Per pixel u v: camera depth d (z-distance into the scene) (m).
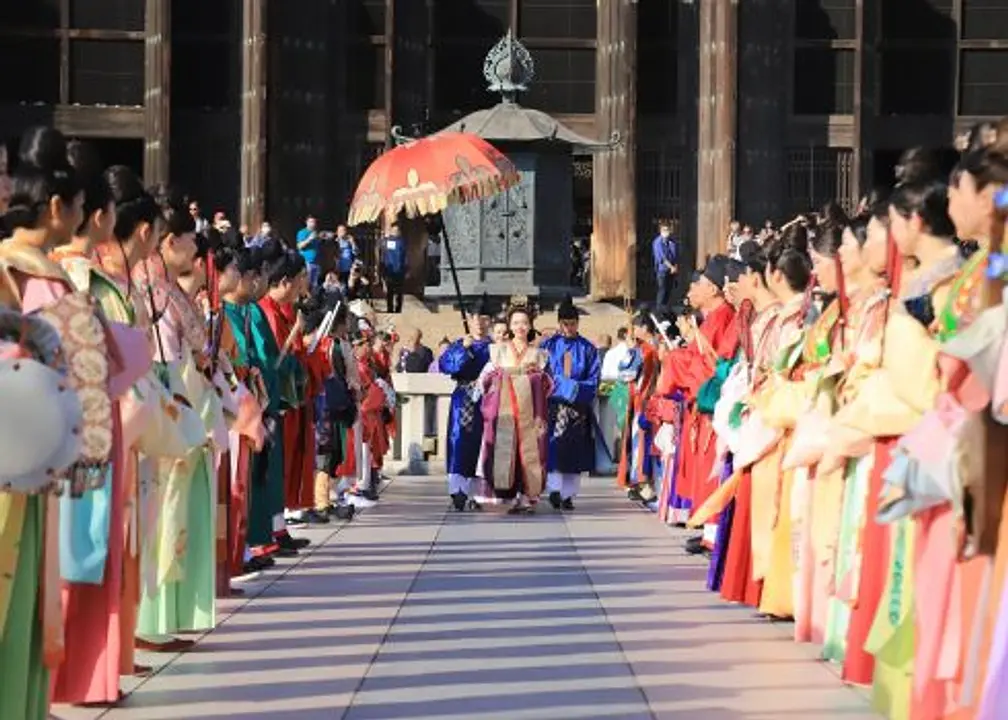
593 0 62.91
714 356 22.06
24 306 11.15
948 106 63.38
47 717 11.20
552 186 42.94
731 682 13.78
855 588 13.30
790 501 16.22
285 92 61.75
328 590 18.88
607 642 15.57
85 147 12.70
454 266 40.16
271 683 13.65
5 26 61.50
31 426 9.98
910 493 10.67
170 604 15.12
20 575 10.59
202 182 62.78
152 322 13.98
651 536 24.80
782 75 62.59
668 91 63.12
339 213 62.50
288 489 22.62
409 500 31.00
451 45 62.78
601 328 55.00
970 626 10.59
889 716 12.05
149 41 60.69
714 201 61.06
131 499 13.26
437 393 37.53
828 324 15.40
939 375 11.51
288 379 20.61
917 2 63.38
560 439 29.14
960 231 10.70
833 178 62.69
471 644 15.45
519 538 24.44
